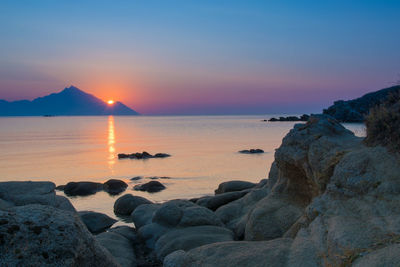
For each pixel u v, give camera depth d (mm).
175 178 32219
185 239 11695
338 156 9703
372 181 7852
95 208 22109
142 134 102562
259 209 11672
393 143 8430
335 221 7383
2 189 11203
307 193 11766
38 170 38000
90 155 51906
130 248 12227
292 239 8203
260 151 52688
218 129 125000
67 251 5926
